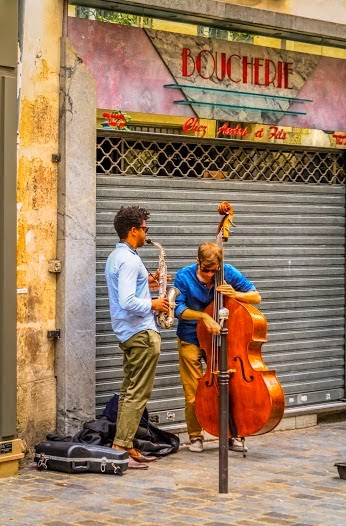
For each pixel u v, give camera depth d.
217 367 8.62
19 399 8.56
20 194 8.57
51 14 8.78
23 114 8.59
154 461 8.75
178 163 9.80
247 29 10.16
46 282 8.79
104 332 9.23
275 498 7.50
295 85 10.61
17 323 8.53
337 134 10.98
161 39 9.54
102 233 9.24
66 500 7.39
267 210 10.43
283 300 10.55
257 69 10.28
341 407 10.95
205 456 9.02
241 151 10.27
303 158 10.80
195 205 9.88
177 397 9.70
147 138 9.52
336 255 11.01
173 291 8.70
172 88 9.64
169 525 6.75
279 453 9.20
